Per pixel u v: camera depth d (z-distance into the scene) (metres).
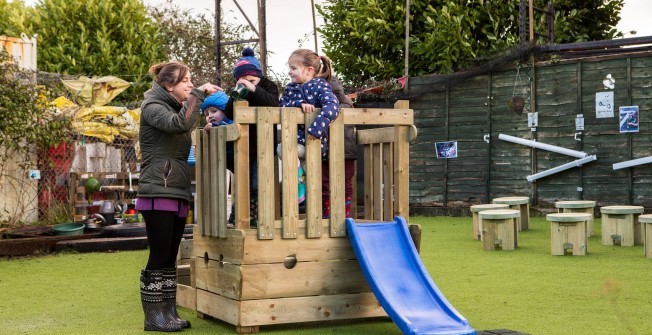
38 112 10.88
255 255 4.89
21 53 11.84
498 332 4.52
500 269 7.36
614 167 11.59
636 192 11.59
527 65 12.53
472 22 14.45
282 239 4.95
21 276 7.60
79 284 7.02
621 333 4.66
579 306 5.52
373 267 4.83
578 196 12.07
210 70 17.28
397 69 15.36
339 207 5.10
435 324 4.41
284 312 4.96
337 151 5.10
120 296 6.34
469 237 10.10
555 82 12.29
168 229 4.99
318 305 5.05
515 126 12.70
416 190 13.68
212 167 5.21
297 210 5.00
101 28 16.89
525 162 12.61
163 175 4.96
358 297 5.16
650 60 11.47
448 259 8.12
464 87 13.20
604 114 11.83
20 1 17.59
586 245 8.25
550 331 4.74
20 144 11.56
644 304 5.55
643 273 6.94
